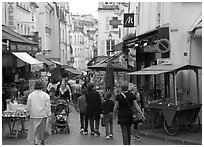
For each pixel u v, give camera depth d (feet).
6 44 64.44
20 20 108.17
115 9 172.14
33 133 38.73
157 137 45.19
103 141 44.42
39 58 115.14
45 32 168.14
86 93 48.60
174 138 43.62
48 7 175.94
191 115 47.06
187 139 42.96
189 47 54.80
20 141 43.52
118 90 72.43
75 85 83.56
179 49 55.57
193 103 48.88
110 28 186.60
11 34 78.59
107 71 78.89
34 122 38.63
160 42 57.00
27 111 38.96
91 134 48.91
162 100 49.55
